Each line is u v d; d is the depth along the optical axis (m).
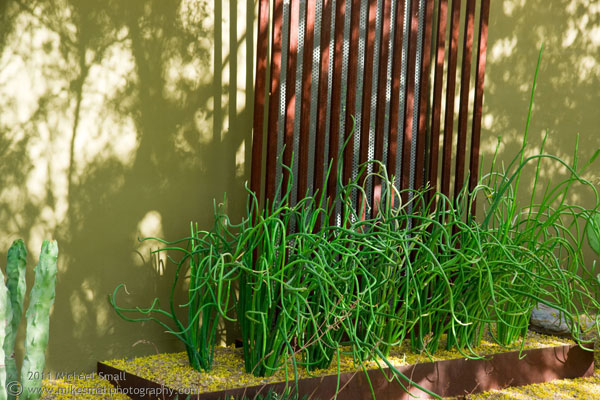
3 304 2.21
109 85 3.09
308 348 2.97
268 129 3.37
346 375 2.88
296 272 2.84
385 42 3.70
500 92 4.40
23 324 2.91
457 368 3.18
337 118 3.54
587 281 3.80
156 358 3.16
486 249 3.30
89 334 3.08
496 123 4.39
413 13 3.78
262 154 3.51
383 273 3.10
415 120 3.94
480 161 4.32
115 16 3.09
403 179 3.82
